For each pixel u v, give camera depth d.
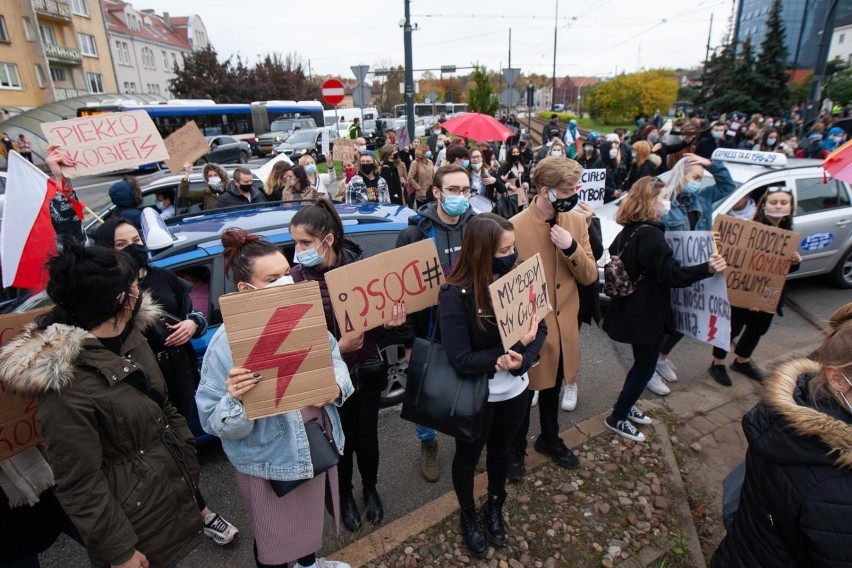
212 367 1.81
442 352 2.29
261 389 1.71
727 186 4.50
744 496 1.51
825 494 1.22
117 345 1.77
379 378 2.56
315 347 1.74
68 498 1.57
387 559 2.48
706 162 3.56
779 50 31.28
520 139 14.21
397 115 45.03
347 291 2.29
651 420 3.52
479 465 3.20
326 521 2.84
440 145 14.38
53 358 1.50
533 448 3.28
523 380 2.38
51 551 2.76
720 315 3.19
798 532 1.29
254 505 1.98
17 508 1.92
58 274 1.62
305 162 8.34
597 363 4.58
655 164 7.72
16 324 1.98
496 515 2.57
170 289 2.82
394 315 2.41
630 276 3.06
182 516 1.88
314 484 2.03
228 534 2.71
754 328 4.02
